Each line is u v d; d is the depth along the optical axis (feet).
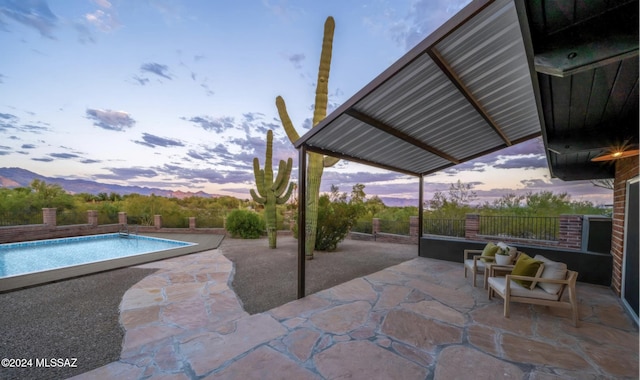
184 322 11.14
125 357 8.45
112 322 11.10
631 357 8.30
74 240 37.24
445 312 11.89
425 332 9.97
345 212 29.17
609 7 4.37
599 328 10.32
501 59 9.02
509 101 12.05
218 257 24.93
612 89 6.97
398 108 12.16
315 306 12.59
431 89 10.76
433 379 7.23
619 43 4.50
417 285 15.93
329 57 23.39
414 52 8.35
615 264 14.84
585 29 4.76
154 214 47.19
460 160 21.03
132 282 16.89
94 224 41.27
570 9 4.43
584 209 34.06
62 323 10.99
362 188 55.31
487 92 11.14
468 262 17.24
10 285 15.60
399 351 8.65
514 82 10.46
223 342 9.25
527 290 11.39
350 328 10.30
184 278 17.83
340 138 14.85
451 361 8.09
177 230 44.91
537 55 5.32
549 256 17.49
